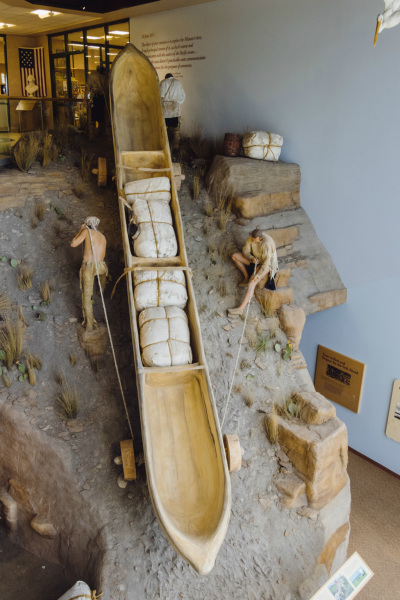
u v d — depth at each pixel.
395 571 5.62
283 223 7.75
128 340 6.05
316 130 7.63
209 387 4.72
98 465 5.05
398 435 7.19
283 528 5.04
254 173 7.69
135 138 7.75
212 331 6.32
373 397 7.52
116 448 5.20
